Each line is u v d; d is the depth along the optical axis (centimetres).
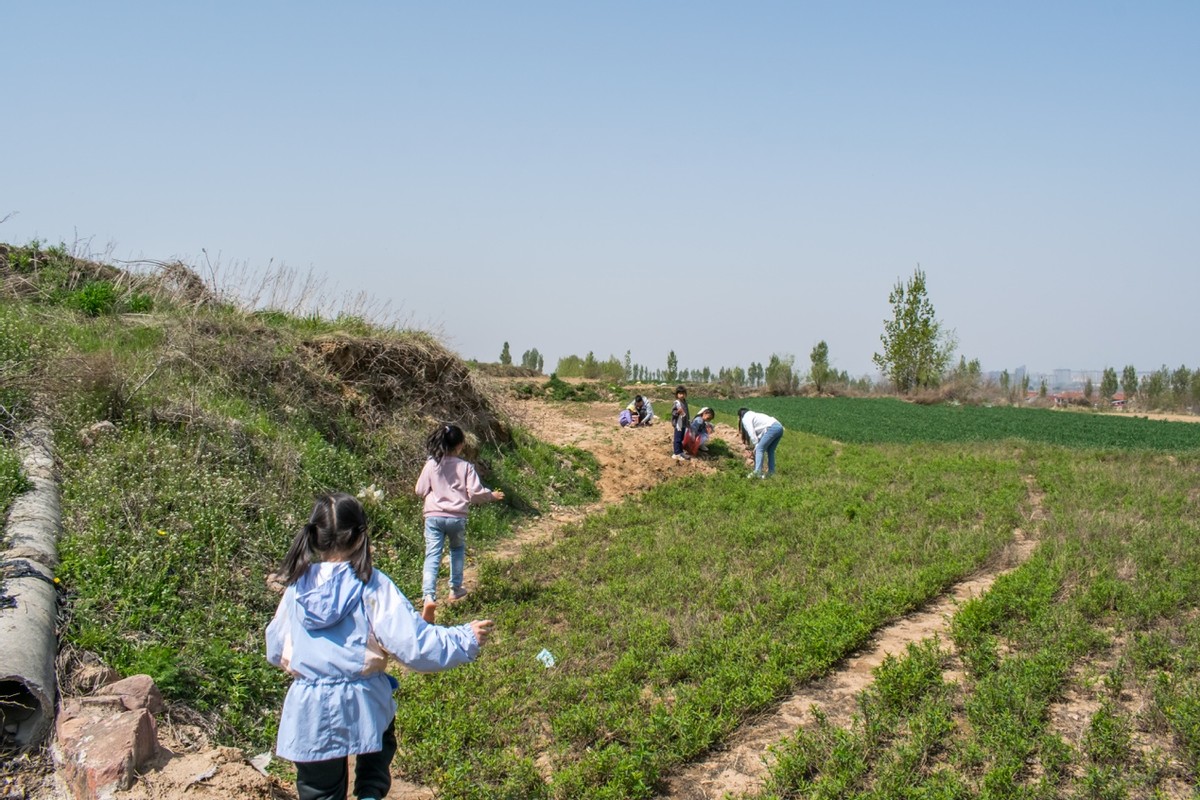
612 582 925
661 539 1130
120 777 424
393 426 1275
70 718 481
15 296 1226
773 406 4484
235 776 457
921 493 1457
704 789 527
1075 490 1511
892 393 6234
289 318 1420
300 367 1235
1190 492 1520
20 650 497
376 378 1350
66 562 646
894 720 580
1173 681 628
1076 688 654
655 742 561
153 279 1412
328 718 352
